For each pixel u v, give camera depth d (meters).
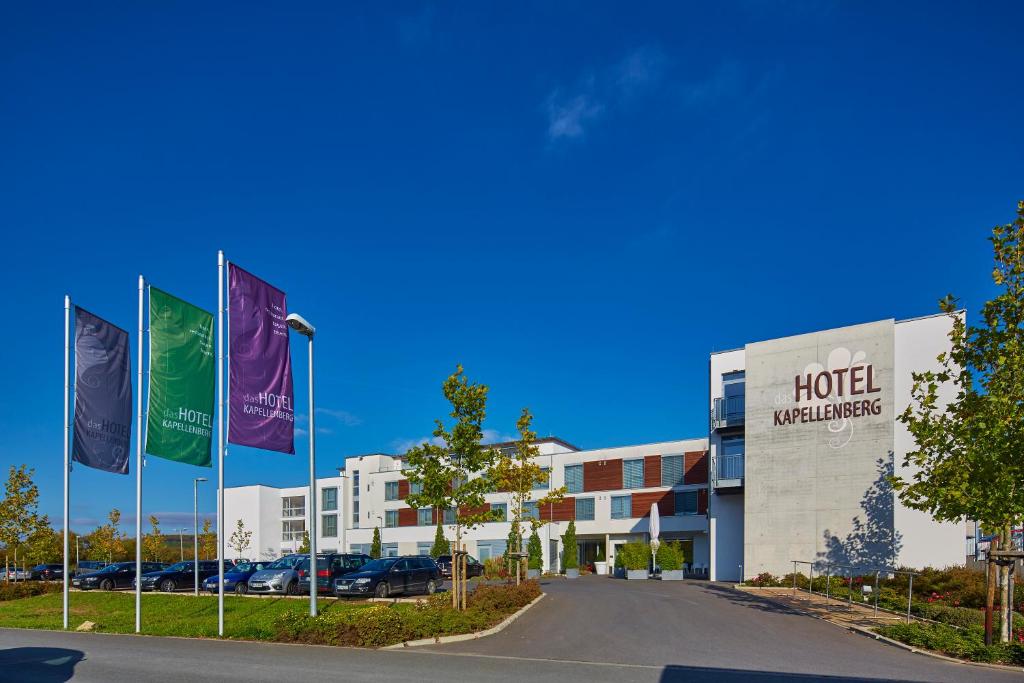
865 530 25.81
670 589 27.41
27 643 16.03
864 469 26.14
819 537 26.75
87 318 18.75
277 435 17.78
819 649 13.97
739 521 31.98
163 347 17.44
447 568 35.75
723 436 33.16
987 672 11.71
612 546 49.53
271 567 25.83
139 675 11.71
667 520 47.09
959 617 16.44
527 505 52.66
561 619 18.31
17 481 32.94
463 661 12.65
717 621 17.86
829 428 27.16
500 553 52.88
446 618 15.82
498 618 17.42
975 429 14.01
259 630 16.09
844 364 27.19
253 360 17.34
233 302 16.97
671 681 10.87
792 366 28.45
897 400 25.94
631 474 49.66
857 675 11.40
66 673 12.05
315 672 11.64
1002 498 13.42
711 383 33.72
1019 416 13.52
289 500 70.06
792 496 27.62
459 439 18.20
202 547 71.50
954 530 24.22
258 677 11.29
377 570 23.16
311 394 16.55
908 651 13.72
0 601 29.67
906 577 22.72
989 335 14.34
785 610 19.91
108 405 19.19
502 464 27.92
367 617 15.23
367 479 63.19
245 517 69.06
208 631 17.08
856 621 17.50
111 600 26.03
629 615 19.03
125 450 19.58
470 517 18.34
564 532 51.34
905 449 25.44
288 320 15.89
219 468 17.25
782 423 28.33
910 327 26.14
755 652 13.62
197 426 18.11
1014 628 14.80
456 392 18.36
